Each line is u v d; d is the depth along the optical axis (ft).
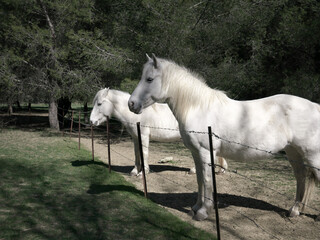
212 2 32.99
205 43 33.42
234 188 17.56
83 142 35.24
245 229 11.68
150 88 12.12
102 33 39.09
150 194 16.25
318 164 11.96
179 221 12.02
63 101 53.21
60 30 39.83
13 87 40.52
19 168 20.67
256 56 33.12
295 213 12.94
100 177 18.84
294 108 11.78
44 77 40.22
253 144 11.73
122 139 39.99
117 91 20.86
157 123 20.08
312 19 32.94
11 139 35.14
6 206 13.43
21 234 10.63
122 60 34.47
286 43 32.91
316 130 11.77
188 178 19.98
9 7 41.83
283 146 11.87
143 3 30.89
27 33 37.45
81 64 40.01
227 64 32.09
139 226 11.44
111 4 39.63
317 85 26.48
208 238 10.55
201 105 11.96
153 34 31.73
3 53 40.11
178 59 30.86
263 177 20.12
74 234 10.69
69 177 18.69
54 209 13.16
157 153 30.14
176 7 30.96
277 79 33.81
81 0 38.01
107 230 11.05
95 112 20.89
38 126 50.88
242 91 35.09
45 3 40.42
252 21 34.30
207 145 11.82
